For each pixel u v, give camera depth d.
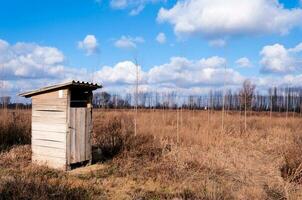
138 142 12.34
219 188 7.67
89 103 9.87
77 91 9.98
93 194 6.98
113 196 7.00
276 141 14.48
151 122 16.69
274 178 9.02
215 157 10.80
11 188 6.21
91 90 9.84
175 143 13.05
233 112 30.89
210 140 13.52
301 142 12.52
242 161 10.80
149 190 7.55
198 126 16.98
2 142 11.95
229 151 12.29
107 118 17.89
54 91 9.31
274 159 11.46
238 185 8.28
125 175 8.76
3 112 15.08
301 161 9.13
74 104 10.18
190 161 10.09
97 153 10.55
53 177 8.15
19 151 10.82
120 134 12.77
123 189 7.54
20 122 13.93
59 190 6.54
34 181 6.74
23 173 8.15
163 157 10.74
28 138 12.76
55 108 9.29
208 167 9.74
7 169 8.56
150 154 11.10
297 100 34.06
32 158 9.70
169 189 7.68
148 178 8.52
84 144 9.61
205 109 28.64
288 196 7.20
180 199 6.83
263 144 13.98
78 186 7.26
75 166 9.55
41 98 9.54
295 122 21.39
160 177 8.55
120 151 11.18
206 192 7.38
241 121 20.89
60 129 9.18
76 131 9.36
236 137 15.75
